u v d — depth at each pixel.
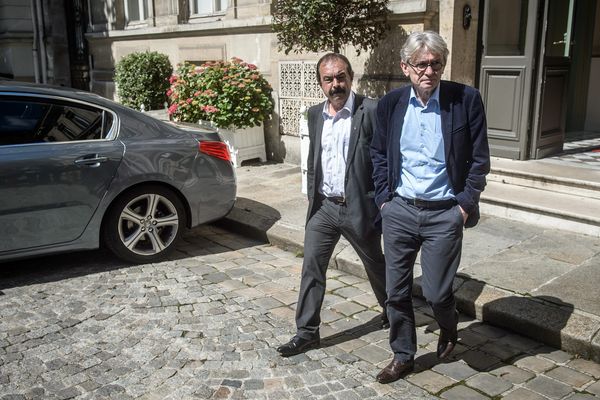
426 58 2.89
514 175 6.10
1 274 4.96
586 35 8.41
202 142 5.35
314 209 3.60
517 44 6.38
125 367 3.50
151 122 5.23
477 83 6.78
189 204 5.31
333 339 3.84
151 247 5.27
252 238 5.98
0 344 3.77
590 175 5.84
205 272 5.02
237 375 3.41
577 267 4.50
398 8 6.65
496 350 3.65
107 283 4.75
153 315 4.17
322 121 3.49
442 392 3.21
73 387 3.30
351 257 4.96
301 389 3.26
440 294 3.17
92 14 13.41
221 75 8.28
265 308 4.29
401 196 3.21
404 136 3.12
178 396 3.21
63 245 4.82
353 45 6.91
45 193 4.65
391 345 3.37
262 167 8.54
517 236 5.21
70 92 4.99
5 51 15.77
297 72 8.23
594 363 3.48
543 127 6.63
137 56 10.79
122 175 4.93
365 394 3.21
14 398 3.20
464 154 3.05
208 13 10.07
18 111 4.71
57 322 4.07
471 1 6.50
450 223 3.10
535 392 3.19
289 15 6.70
